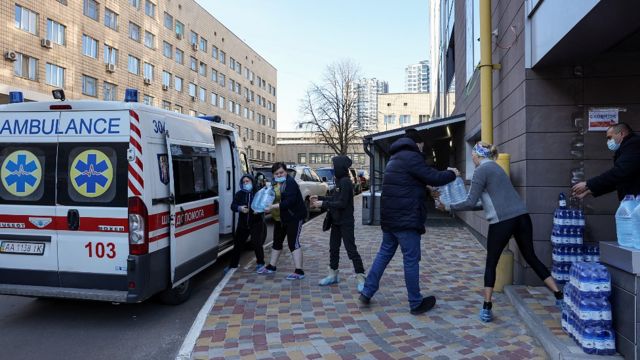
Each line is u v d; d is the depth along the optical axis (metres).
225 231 8.22
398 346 4.24
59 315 5.42
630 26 4.38
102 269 4.87
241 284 6.51
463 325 4.72
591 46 4.96
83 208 4.92
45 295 4.93
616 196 5.60
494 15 7.61
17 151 5.12
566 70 5.70
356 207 19.83
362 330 4.66
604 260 3.88
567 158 5.72
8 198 5.12
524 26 5.85
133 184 4.80
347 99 45.59
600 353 3.69
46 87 31.05
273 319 5.03
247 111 73.44
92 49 36.62
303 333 4.61
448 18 19.52
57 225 4.98
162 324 5.14
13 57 27.92
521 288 5.73
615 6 3.89
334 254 6.42
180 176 5.71
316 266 7.65
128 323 5.16
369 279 5.36
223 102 64.38
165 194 5.28
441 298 5.67
